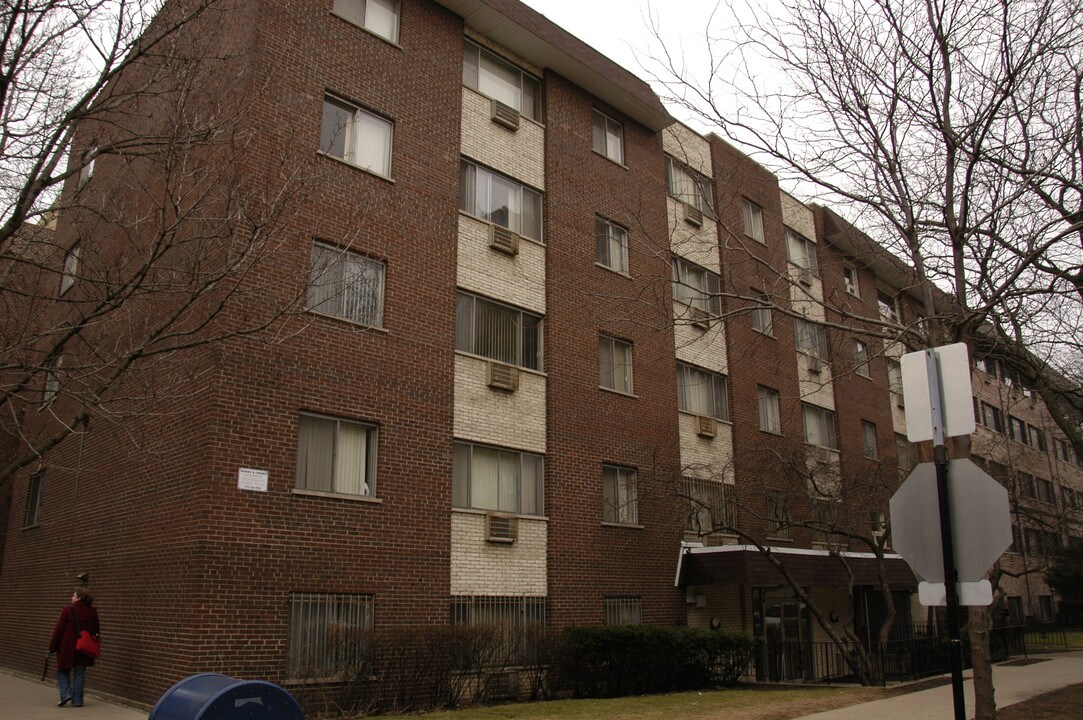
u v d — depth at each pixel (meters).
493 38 20.31
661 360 22.25
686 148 25.36
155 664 12.96
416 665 13.81
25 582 18.72
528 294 19.27
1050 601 48.47
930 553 6.62
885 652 19.77
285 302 13.73
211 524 12.79
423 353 16.52
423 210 17.33
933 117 12.84
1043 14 11.16
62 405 18.27
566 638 16.19
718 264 25.09
